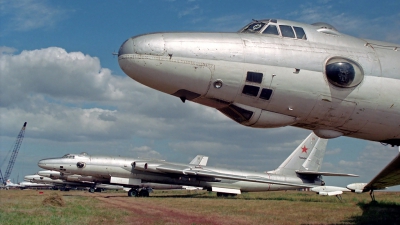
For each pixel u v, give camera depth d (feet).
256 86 25.50
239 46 25.73
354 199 114.01
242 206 82.02
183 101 27.22
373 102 27.09
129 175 126.11
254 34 27.53
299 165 136.67
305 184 133.80
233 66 25.16
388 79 27.35
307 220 54.24
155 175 128.47
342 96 26.58
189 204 87.25
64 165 121.29
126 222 49.88
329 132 29.22
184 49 24.89
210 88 25.35
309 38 27.76
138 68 24.82
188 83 25.14
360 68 26.94
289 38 27.40
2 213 55.77
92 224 46.96
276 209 74.49
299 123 28.30
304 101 26.32
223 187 133.69
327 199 116.47
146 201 97.86
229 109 27.20
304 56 26.40
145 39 25.14
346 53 27.45
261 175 133.49
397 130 29.01
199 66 24.81
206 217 57.67
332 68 25.99
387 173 45.27
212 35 26.30
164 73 24.77
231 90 25.43
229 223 50.24
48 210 62.69
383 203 86.69
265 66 25.57
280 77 25.67
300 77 25.95
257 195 152.05
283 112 26.78
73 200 93.40
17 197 108.17
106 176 125.90
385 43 30.81
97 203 85.15
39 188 261.65
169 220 52.90
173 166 128.88
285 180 133.90
